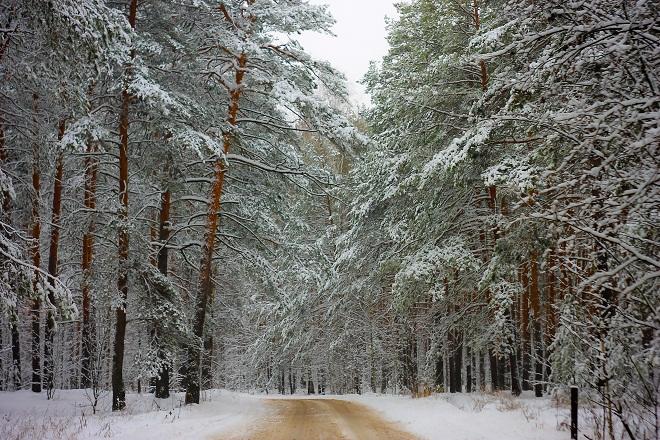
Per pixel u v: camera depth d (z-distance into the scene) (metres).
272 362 37.75
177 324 15.91
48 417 13.20
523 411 11.88
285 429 12.20
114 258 15.21
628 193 5.98
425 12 18.75
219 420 13.82
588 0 6.66
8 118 14.94
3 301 9.62
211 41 17.75
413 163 18.56
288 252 20.89
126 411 15.02
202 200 18.88
